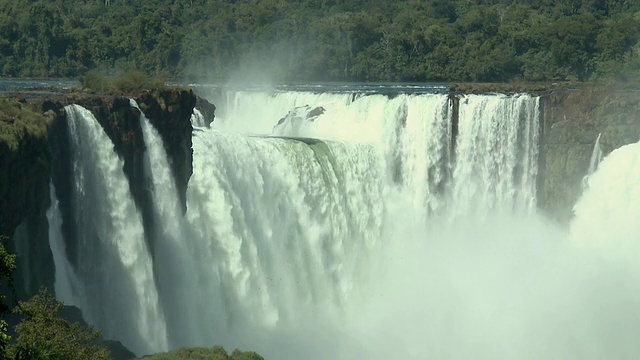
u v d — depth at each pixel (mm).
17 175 42562
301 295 63344
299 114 79500
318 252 64312
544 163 72812
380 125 75562
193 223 57219
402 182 74312
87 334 37500
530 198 73062
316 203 64438
